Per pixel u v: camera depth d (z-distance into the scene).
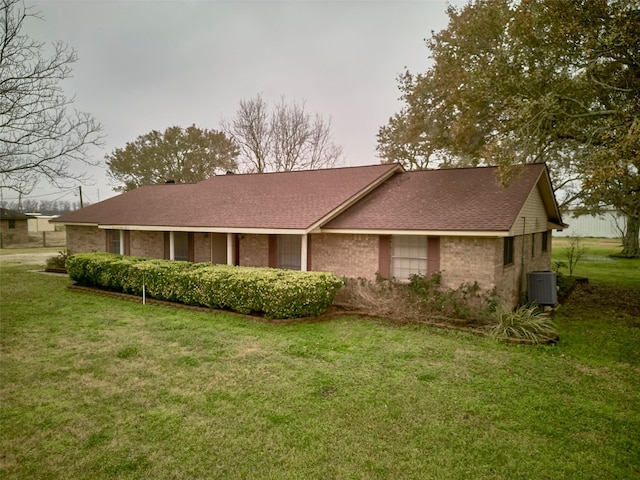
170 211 15.89
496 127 12.19
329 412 4.82
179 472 3.68
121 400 5.12
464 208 10.36
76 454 3.95
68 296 12.27
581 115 9.70
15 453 3.97
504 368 6.32
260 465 3.79
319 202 12.68
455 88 12.54
